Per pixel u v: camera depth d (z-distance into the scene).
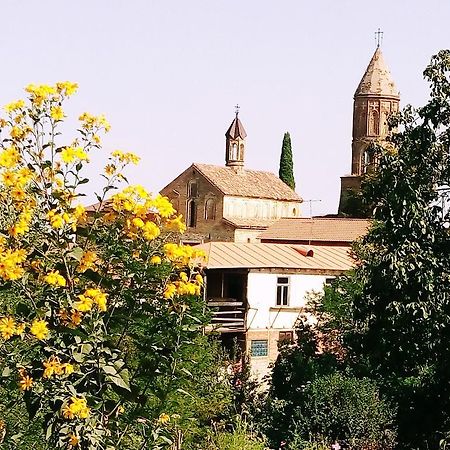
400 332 20.02
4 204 6.38
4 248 6.24
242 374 24.50
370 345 21.45
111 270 6.72
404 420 19.80
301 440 18.69
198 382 16.47
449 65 20.66
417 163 20.47
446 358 19.20
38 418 7.98
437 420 19.14
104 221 6.61
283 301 42.47
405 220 19.61
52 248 6.40
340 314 28.81
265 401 22.92
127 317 6.62
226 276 43.03
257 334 41.56
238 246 44.59
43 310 6.22
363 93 113.44
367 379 20.23
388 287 20.06
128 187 6.57
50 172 6.44
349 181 111.56
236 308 41.81
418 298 19.27
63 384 6.29
